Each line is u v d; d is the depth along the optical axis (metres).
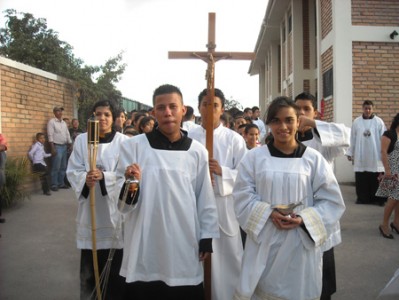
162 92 2.87
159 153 2.89
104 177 3.76
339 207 2.86
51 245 6.01
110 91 15.95
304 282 2.77
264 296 2.83
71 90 12.79
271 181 2.81
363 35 10.11
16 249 5.82
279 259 2.76
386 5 10.12
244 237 4.36
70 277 4.79
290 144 2.88
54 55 13.84
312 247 2.76
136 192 2.76
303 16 14.96
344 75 10.11
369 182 8.49
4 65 8.98
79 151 4.05
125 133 6.02
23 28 14.59
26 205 8.84
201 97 4.01
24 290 4.41
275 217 2.73
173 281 2.78
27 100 10.00
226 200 3.72
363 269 4.95
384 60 10.13
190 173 2.93
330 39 10.64
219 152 3.96
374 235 6.34
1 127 8.87
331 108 10.64
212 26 3.35
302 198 2.81
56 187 10.84
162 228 2.81
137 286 2.90
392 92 10.14
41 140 10.14
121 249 3.85
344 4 10.11
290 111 2.79
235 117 8.77
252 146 5.36
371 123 8.52
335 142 3.53
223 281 3.71
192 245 2.86
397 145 6.24
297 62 14.95
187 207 2.85
